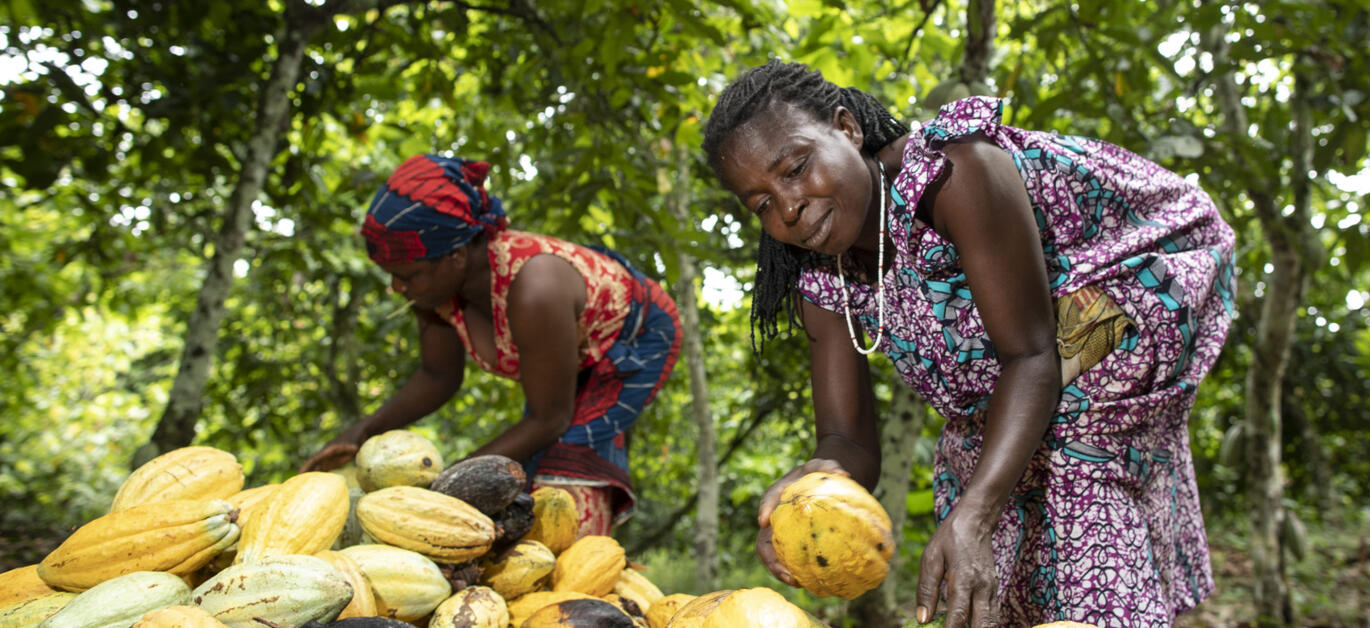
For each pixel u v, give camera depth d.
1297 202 4.48
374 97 4.48
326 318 6.99
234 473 1.48
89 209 4.84
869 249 1.54
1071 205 1.38
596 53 3.78
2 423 10.31
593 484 2.19
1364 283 9.15
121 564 1.21
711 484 4.78
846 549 1.18
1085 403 1.41
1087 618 1.42
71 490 9.46
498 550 1.54
